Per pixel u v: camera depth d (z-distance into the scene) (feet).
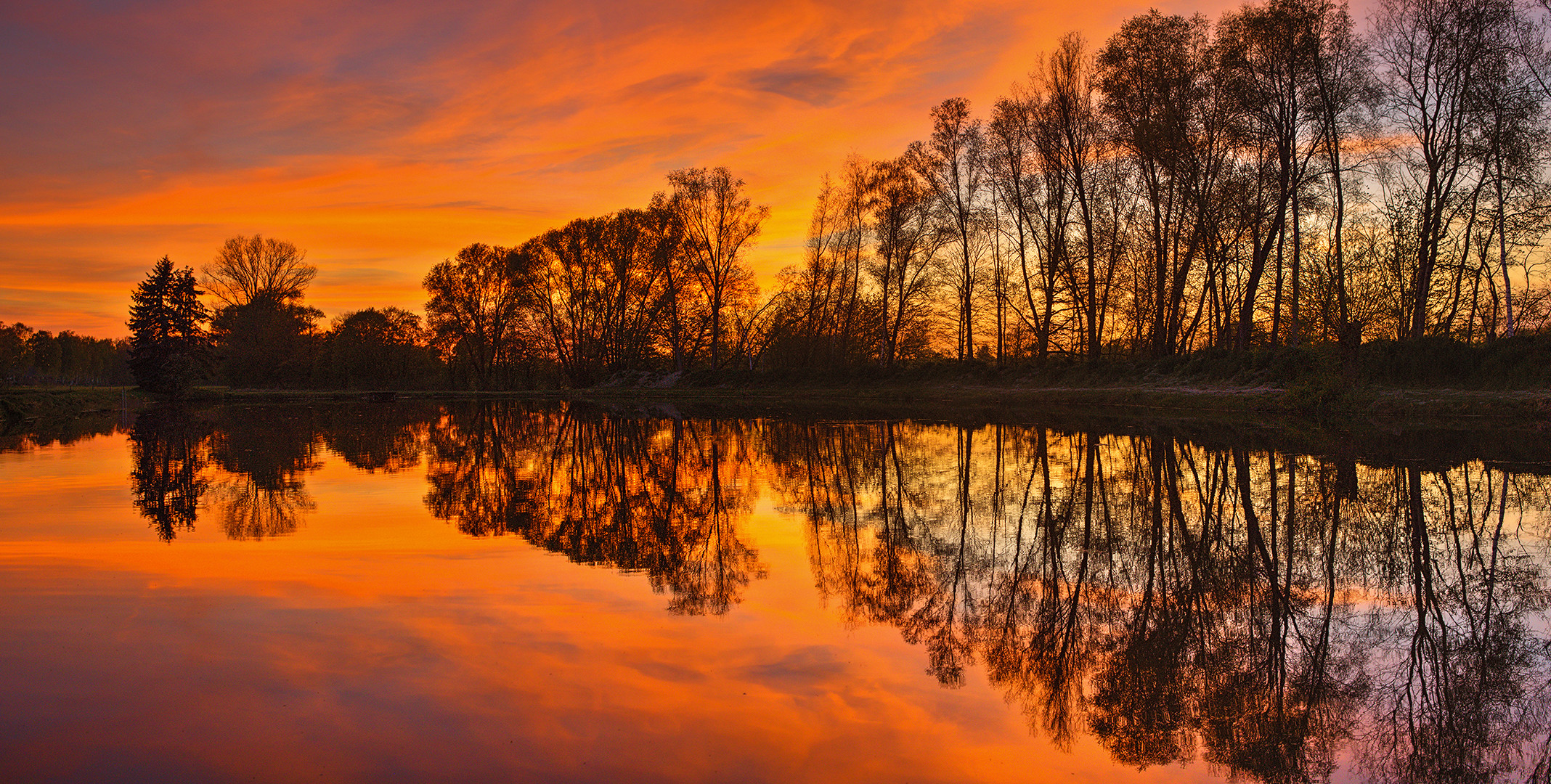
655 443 68.08
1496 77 83.66
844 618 21.72
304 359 229.45
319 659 18.07
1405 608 22.74
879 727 15.28
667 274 182.29
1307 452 52.13
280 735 14.44
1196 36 98.12
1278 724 16.01
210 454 60.23
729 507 37.99
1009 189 124.98
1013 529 32.89
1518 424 63.77
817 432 75.82
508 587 23.98
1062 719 15.92
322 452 61.98
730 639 19.80
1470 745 15.30
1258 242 94.99
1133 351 142.72
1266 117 91.25
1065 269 121.90
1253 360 91.45
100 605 21.97
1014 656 19.20
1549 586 24.53
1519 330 102.94
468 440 72.02
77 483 44.88
